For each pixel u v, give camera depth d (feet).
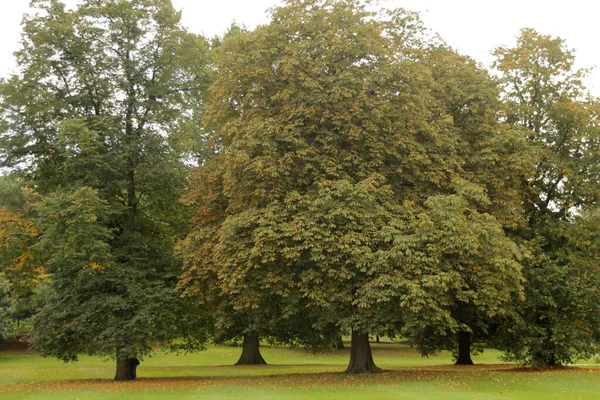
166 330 70.23
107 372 104.94
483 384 60.49
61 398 53.72
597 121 79.56
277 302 64.03
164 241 82.94
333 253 58.34
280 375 73.46
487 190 68.74
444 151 68.74
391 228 57.26
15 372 104.12
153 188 78.02
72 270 73.20
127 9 76.43
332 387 57.88
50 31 74.38
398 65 64.90
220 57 73.92
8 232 74.08
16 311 139.33
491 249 58.34
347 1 70.33
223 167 66.59
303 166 63.26
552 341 75.97
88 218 63.16
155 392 57.72
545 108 83.97
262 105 67.51
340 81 62.64
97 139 73.61
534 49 87.30
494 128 71.15
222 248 59.82
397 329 64.49
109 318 70.44
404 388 56.49
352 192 57.82
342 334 71.56
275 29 67.26
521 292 63.16
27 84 74.23
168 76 79.41
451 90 72.95
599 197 80.02
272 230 57.77
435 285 53.93
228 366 112.27
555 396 53.78
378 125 64.03
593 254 79.05
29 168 76.79
